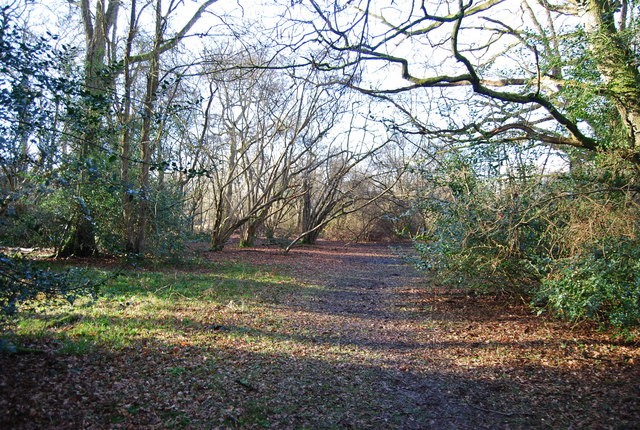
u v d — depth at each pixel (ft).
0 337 15.39
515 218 26.86
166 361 17.90
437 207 32.27
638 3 22.08
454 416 15.35
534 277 28.71
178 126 47.88
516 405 16.11
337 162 105.09
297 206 127.44
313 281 48.88
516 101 24.00
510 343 23.49
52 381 14.38
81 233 48.19
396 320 30.60
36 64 15.20
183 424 13.23
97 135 19.77
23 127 15.37
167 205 49.19
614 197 22.94
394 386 17.98
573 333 24.12
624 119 24.09
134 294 31.12
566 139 25.09
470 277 32.01
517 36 28.04
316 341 23.95
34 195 16.83
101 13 50.80
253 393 16.02
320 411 15.24
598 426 14.02
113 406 13.57
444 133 27.37
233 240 116.06
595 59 23.07
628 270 20.59
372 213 122.31
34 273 15.06
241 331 24.21
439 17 22.33
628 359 19.44
